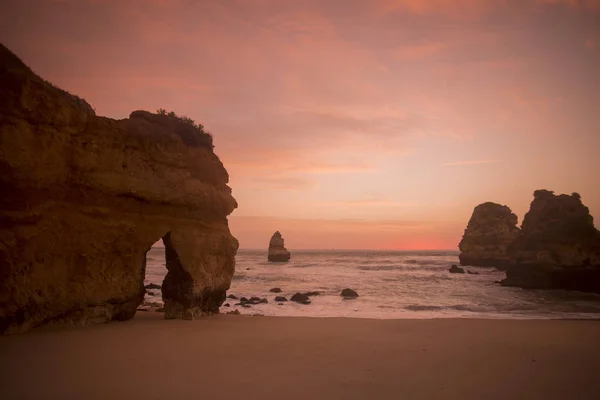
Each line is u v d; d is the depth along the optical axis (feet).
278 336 39.83
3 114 33.55
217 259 56.75
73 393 21.50
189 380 24.53
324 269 267.18
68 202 39.45
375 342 37.76
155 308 67.46
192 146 55.67
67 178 39.24
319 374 26.66
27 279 35.04
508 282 152.87
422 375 27.09
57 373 24.89
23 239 34.60
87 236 40.40
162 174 48.96
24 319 35.45
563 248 146.82
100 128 42.57
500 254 277.23
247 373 26.45
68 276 39.11
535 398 23.11
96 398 20.89
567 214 159.33
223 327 44.68
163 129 52.08
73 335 35.83
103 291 42.27
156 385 23.34
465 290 132.16
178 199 50.49
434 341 38.91
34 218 35.78
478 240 290.76
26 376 24.02
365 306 88.94
